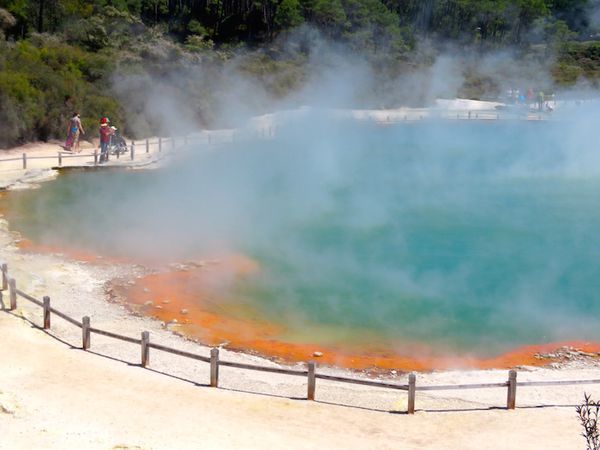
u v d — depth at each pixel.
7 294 16.72
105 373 12.85
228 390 12.58
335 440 10.59
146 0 89.56
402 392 12.86
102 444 9.57
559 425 11.35
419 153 43.34
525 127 59.06
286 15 87.62
